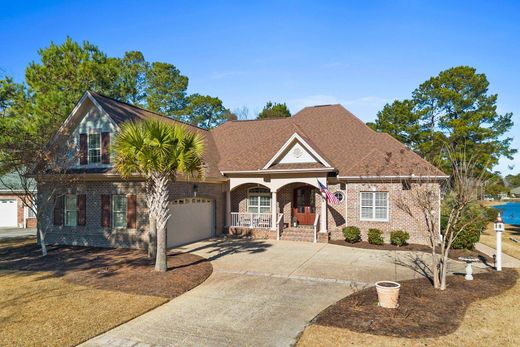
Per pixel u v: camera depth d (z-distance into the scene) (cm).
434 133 3978
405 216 2186
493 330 894
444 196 2356
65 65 3155
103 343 843
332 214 2405
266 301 1142
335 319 959
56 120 2509
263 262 1702
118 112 2152
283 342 844
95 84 3284
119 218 2083
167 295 1183
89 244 2127
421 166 2136
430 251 1962
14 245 2233
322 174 2295
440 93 4062
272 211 2430
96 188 2120
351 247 2098
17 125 2206
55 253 1928
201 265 1606
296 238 2338
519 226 3397
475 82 3966
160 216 1475
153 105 5159
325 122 2809
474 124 3756
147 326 944
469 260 1320
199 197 2323
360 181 2284
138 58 5266
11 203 3403
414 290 1201
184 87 5641
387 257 1816
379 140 2534
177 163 1421
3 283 1330
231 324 955
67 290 1237
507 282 1327
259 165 2467
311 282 1361
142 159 1363
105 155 2081
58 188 2027
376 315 977
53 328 916
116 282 1327
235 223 2583
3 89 2553
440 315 977
